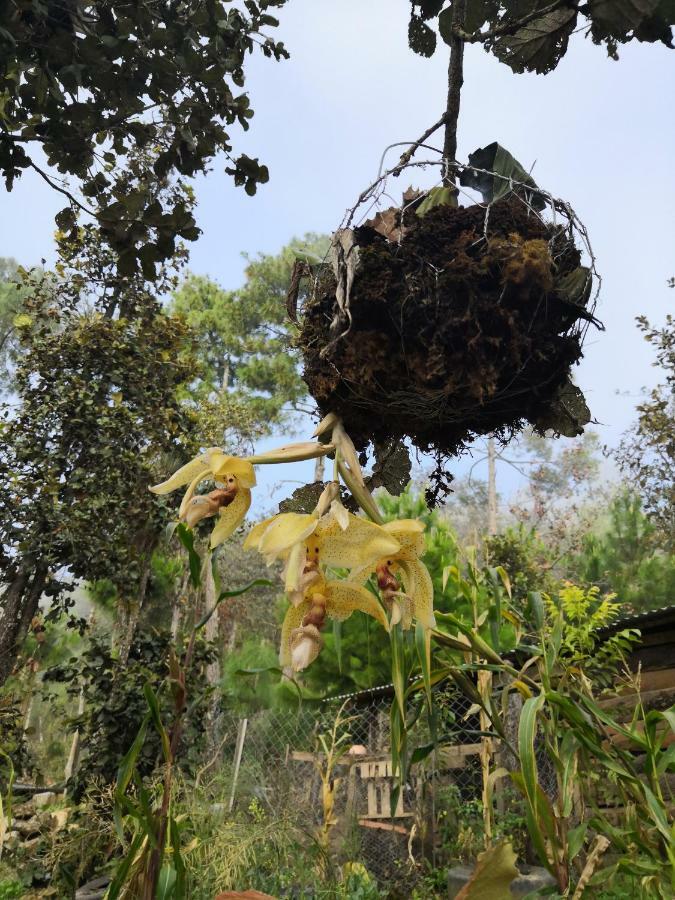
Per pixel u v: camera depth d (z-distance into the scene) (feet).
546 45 5.84
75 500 21.67
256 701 29.89
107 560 20.66
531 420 4.59
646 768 4.53
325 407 4.25
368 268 3.85
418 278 3.86
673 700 13.48
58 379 21.85
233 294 60.80
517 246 3.90
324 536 3.11
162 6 8.45
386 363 3.91
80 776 17.81
